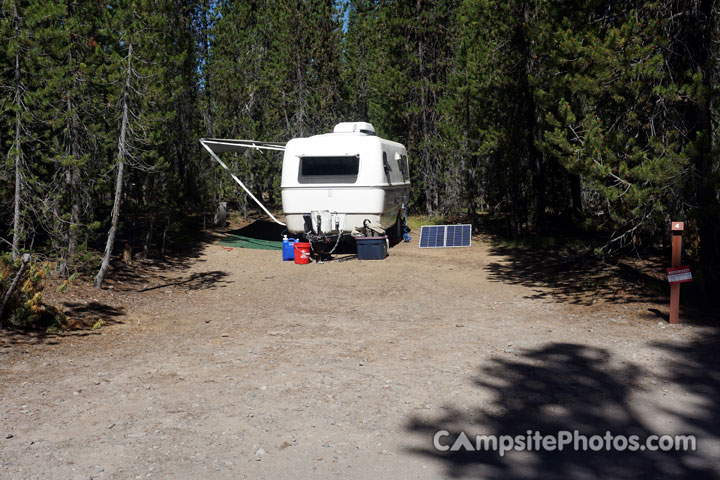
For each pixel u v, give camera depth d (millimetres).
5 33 10141
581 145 9438
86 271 12102
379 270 13914
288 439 4410
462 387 5539
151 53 11898
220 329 8328
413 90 24250
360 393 5410
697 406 4941
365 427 4629
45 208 10688
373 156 15750
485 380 5727
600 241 16375
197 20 23625
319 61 26844
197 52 23297
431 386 5582
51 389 5578
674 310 7660
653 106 9172
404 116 24219
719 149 8031
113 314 9367
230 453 4176
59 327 8195
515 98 17234
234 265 15086
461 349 6863
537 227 18031
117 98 11305
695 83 8156
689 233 11812
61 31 10477
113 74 11125
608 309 8797
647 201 8602
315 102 26844
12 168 10445
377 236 15688
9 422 4742
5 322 7844
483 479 3795
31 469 3916
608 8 9828
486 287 11383
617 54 8625
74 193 11625
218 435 4488
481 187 20906
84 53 11719
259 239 20094
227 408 5062
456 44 23781
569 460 4039
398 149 18609
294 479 3795
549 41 9820
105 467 3949
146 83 11617
